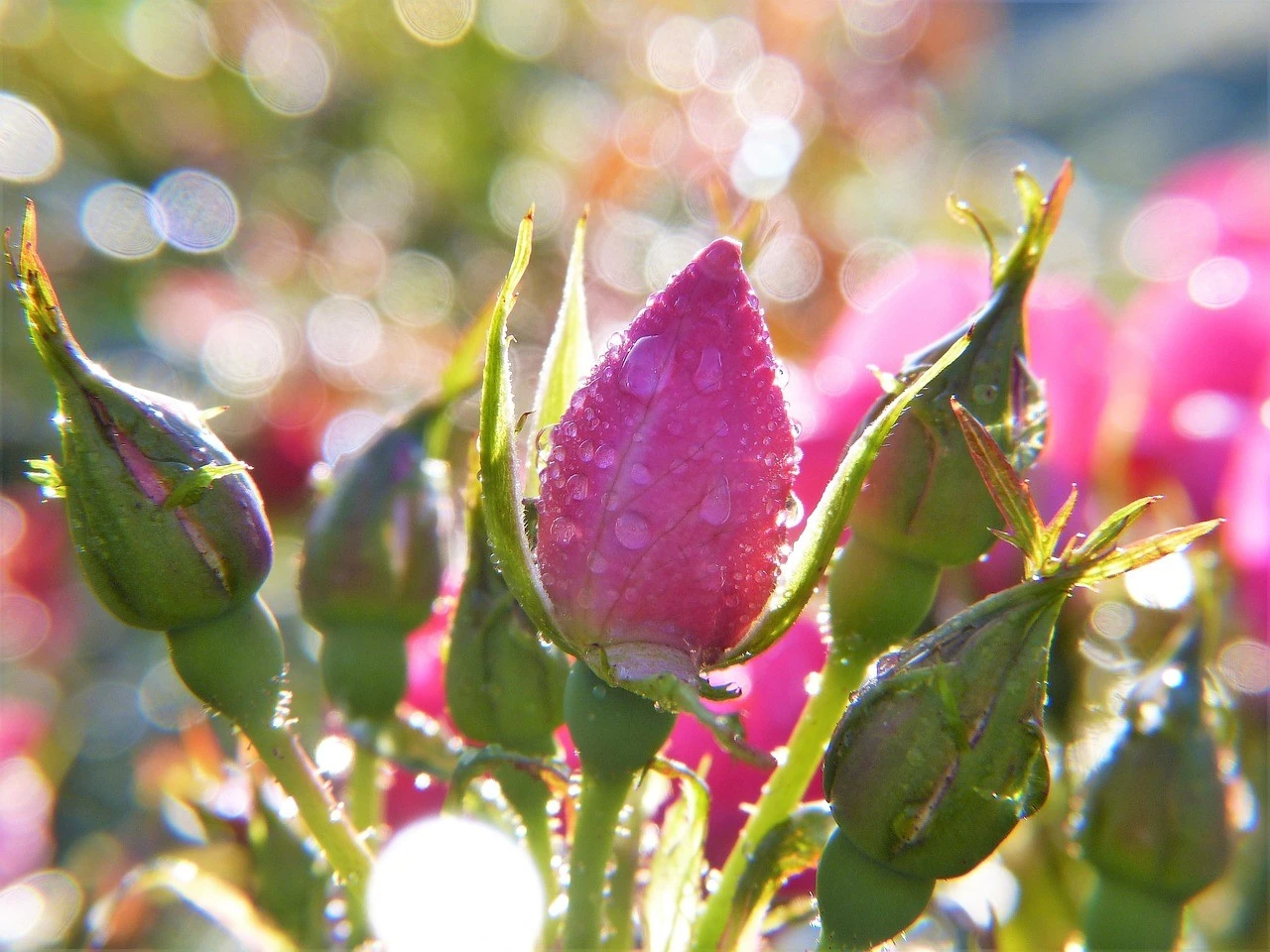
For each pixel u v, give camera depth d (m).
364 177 0.46
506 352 0.12
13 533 0.40
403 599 0.15
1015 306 0.13
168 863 0.16
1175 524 0.19
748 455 0.12
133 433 0.13
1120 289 0.33
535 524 0.12
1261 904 0.18
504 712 0.14
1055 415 0.19
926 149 0.51
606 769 0.12
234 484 0.13
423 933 0.13
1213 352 0.19
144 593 0.13
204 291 0.41
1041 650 0.12
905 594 0.13
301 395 0.37
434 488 0.15
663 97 0.46
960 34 0.51
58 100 0.43
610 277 0.42
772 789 0.14
